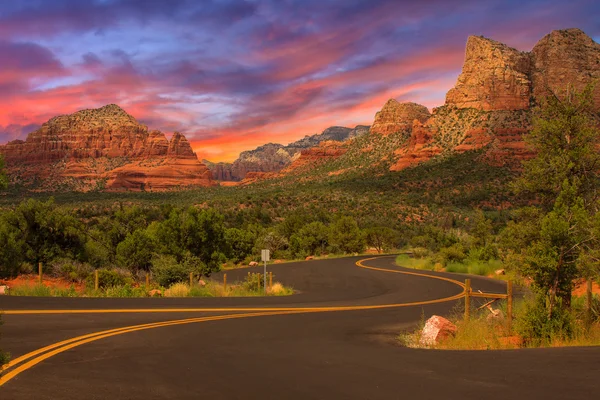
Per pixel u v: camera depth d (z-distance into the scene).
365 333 12.61
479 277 34.56
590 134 12.41
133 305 16.50
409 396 5.59
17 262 24.66
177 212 31.44
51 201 28.69
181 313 15.02
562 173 12.41
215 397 5.71
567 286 10.90
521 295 22.23
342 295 25.03
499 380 6.21
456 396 5.48
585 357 7.65
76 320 12.60
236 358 8.39
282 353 9.03
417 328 13.38
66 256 27.86
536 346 9.80
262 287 27.52
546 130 12.86
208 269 29.70
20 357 8.05
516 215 12.92
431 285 29.47
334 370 7.31
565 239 10.67
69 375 6.83
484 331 11.01
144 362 7.86
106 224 36.38
